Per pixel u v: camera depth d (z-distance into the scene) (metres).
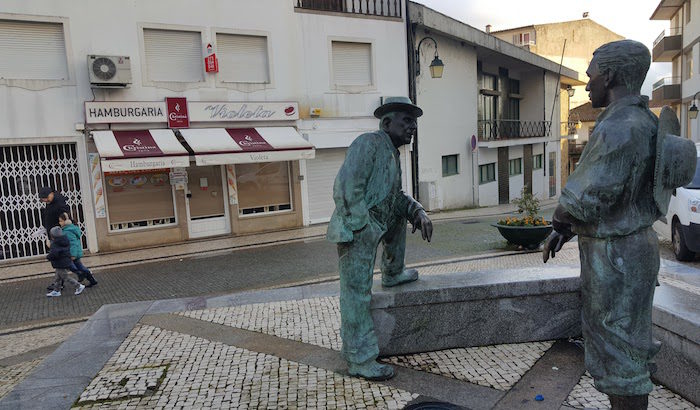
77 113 11.77
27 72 11.41
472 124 20.67
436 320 3.96
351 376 3.55
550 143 29.98
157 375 3.69
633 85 2.39
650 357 2.44
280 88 14.20
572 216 2.46
